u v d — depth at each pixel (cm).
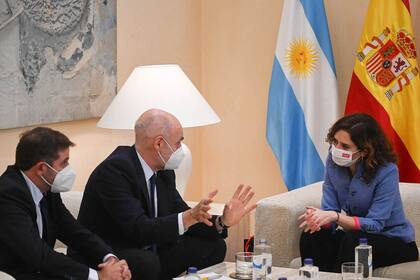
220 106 547
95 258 321
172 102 414
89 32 435
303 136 495
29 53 394
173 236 328
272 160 532
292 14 493
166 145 338
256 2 528
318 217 346
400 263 356
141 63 489
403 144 462
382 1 465
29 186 303
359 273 286
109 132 465
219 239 360
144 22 490
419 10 476
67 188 307
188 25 534
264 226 380
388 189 356
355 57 498
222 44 542
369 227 350
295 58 494
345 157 357
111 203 333
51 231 316
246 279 305
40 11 399
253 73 532
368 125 358
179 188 443
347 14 498
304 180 495
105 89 452
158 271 334
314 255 356
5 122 383
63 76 418
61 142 302
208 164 557
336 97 488
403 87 461
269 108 505
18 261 300
